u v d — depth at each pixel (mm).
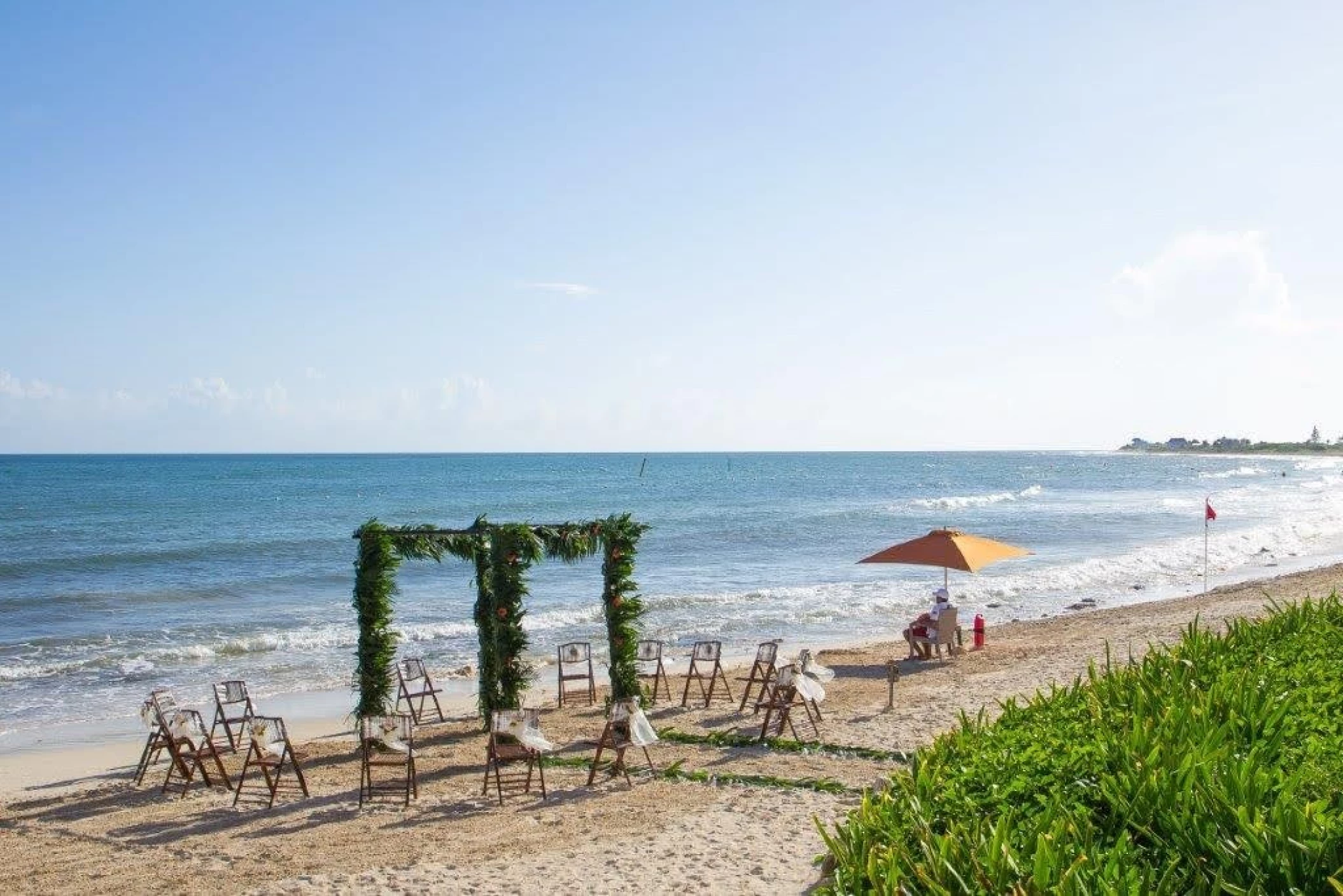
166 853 10242
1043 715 7203
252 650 24578
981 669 18312
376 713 14094
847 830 5188
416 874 9109
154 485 109062
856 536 52125
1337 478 132125
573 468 179750
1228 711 6527
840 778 11945
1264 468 187875
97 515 66750
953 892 4199
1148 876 3988
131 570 40656
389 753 13500
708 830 10164
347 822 11109
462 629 26750
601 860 9359
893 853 4473
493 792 12117
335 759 14172
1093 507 73375
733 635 25656
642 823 10555
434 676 21172
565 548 15500
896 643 22641
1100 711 6910
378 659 14203
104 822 11570
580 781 12469
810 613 28625
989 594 32312
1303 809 4562
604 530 15664
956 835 4695
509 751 12000
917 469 175000
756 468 177750
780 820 10453
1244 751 5789
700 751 13562
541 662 22125
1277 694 7344
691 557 43406
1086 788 5188
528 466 189625
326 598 33719
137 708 19250
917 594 32000
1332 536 49719
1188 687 7449
